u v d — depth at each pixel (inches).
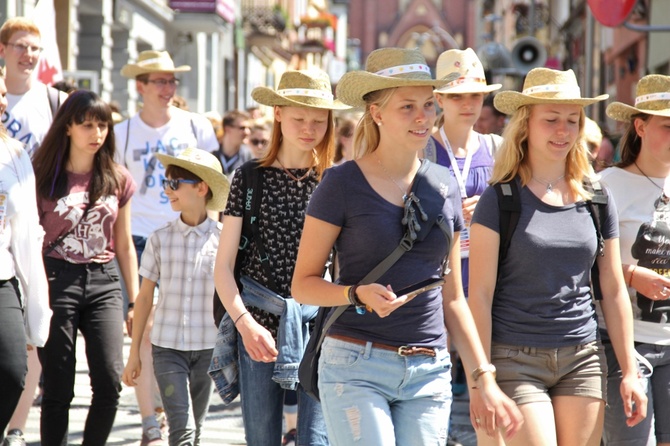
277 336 423.5
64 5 1628.9
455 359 749.9
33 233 454.6
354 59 6855.3
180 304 514.9
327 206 337.1
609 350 422.0
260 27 3257.9
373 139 346.9
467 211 526.9
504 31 4714.6
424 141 339.3
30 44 619.8
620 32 2103.8
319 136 429.4
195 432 526.9
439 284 328.5
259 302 425.1
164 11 2187.5
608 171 449.4
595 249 388.5
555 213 386.0
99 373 495.2
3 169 444.1
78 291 494.3
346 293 325.4
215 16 2299.5
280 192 429.4
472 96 542.6
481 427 352.5
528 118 393.7
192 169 519.5
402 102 336.8
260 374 423.8
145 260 521.7
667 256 438.3
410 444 337.7
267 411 425.7
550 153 389.4
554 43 3609.7
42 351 489.1
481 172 545.6
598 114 2461.9
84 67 1813.5
